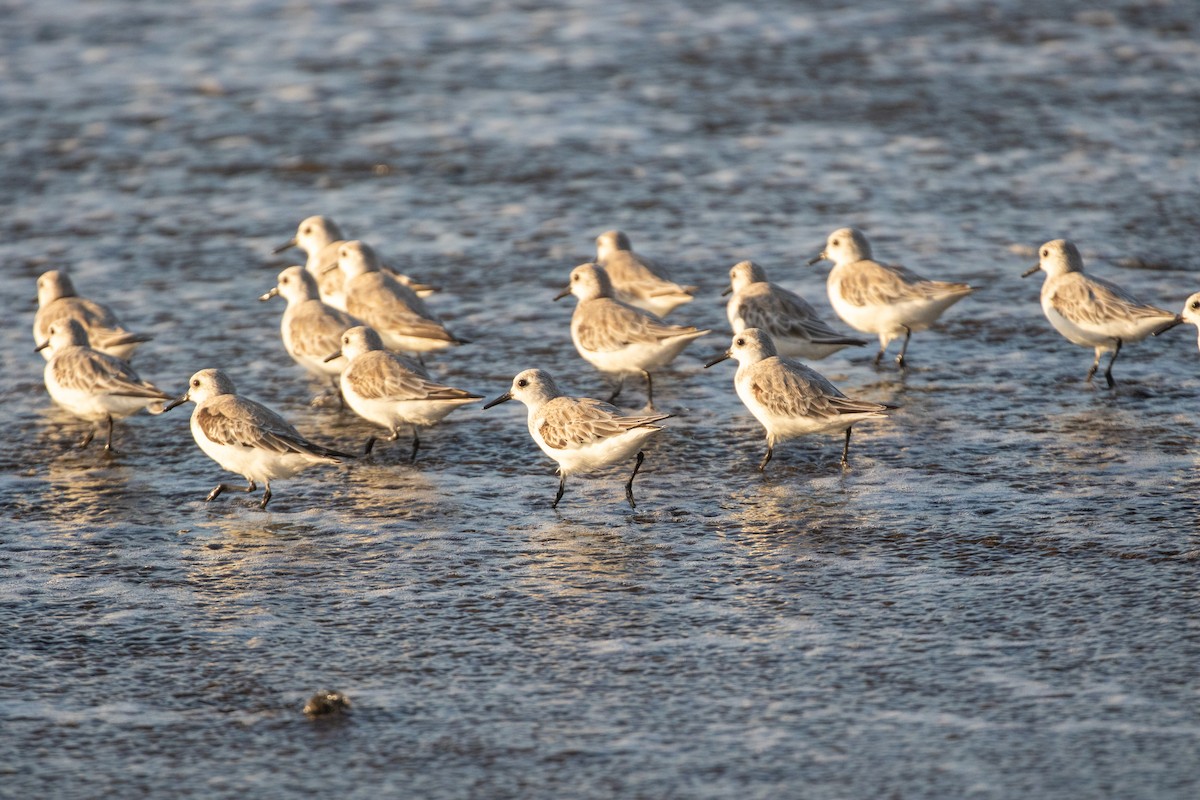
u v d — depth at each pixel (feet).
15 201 84.28
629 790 30.83
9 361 63.52
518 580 41.93
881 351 62.75
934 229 78.02
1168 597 39.06
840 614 38.91
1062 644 36.65
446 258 76.02
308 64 105.91
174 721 34.17
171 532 46.24
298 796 30.96
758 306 59.47
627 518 46.68
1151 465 49.60
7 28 113.80
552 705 34.47
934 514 45.98
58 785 31.53
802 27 111.45
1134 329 57.41
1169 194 81.82
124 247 78.07
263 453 47.19
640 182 85.66
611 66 104.01
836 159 88.38
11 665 37.01
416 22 114.73
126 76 103.86
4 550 44.75
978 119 94.17
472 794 30.86
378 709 34.50
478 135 92.84
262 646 37.99
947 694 34.35
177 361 63.41
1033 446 51.93
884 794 30.37
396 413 53.01
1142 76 100.94
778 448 52.85
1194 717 32.91
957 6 114.93
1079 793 30.14
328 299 69.87
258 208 83.56
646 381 61.21
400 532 45.91
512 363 63.05
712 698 34.58
